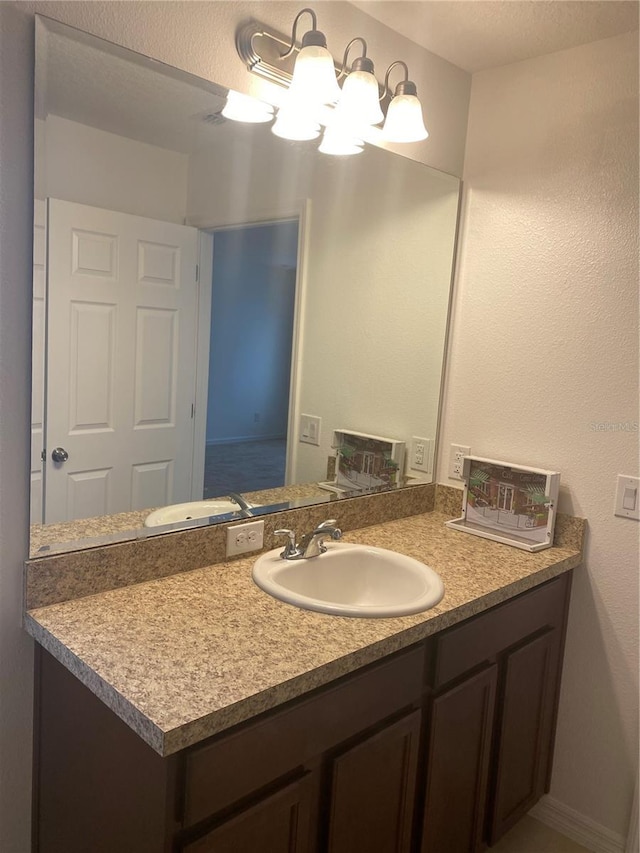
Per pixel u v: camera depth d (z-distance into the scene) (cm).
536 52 201
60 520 147
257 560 169
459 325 227
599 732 204
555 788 214
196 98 160
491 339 219
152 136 154
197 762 108
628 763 199
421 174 213
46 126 136
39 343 141
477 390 223
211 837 112
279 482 193
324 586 178
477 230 221
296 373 193
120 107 147
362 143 196
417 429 227
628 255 188
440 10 182
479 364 222
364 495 213
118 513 158
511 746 187
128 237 153
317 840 133
